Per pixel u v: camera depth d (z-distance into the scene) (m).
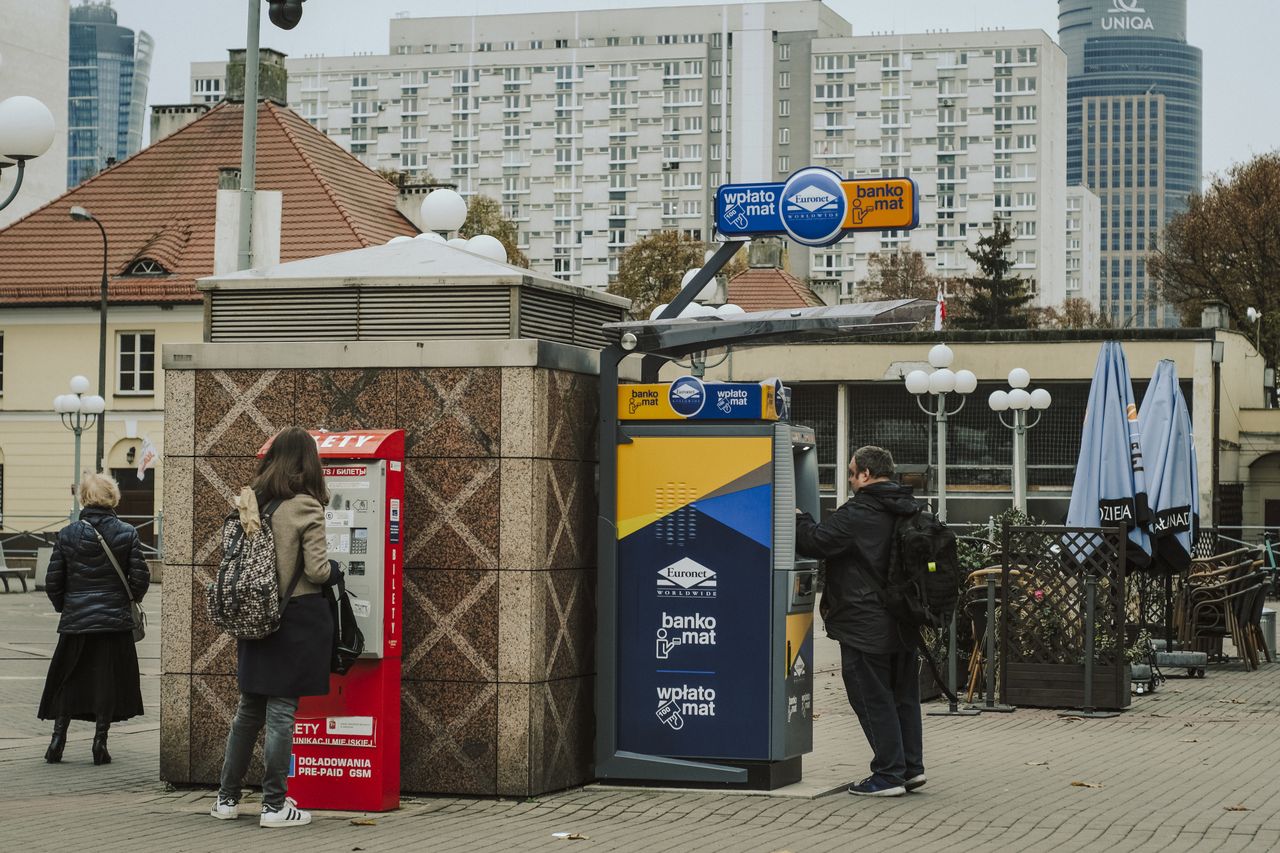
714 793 9.16
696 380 9.27
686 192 170.75
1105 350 16.59
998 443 43.72
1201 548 27.66
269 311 9.52
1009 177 168.75
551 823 8.27
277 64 50.12
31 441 44.41
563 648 9.27
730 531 9.23
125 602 10.96
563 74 174.25
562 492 9.25
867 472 9.35
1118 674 14.21
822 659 20.14
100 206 46.44
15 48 67.50
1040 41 168.75
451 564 9.00
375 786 8.58
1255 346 58.19
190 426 9.53
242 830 8.09
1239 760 11.11
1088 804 9.04
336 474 8.74
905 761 9.45
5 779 10.15
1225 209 61.16
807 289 63.22
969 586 15.20
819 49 171.25
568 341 9.81
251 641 8.18
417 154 179.25
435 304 9.22
